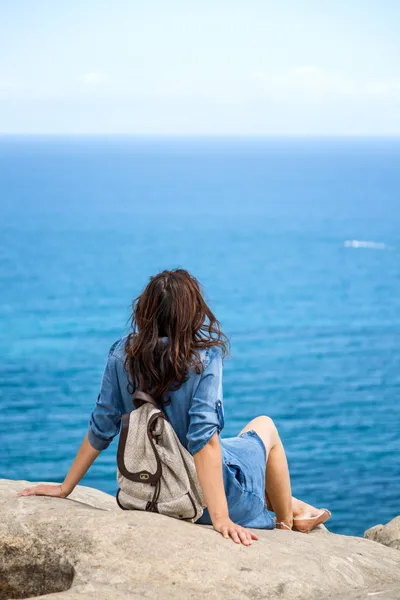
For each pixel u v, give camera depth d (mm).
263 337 47156
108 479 20547
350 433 27234
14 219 117625
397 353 42719
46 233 102688
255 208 144375
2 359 38781
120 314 53344
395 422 28812
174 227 113625
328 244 97375
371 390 34500
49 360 38594
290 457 24109
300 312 55906
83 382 34000
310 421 29234
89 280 70062
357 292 64500
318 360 40906
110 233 105125
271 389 34688
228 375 37438
